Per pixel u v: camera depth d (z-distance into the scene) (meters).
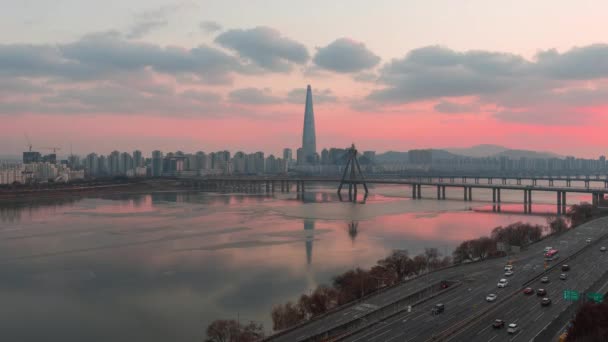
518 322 137.62
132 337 169.12
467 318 141.62
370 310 154.12
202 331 172.50
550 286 171.12
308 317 165.38
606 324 119.69
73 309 197.88
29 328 178.38
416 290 173.62
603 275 183.88
